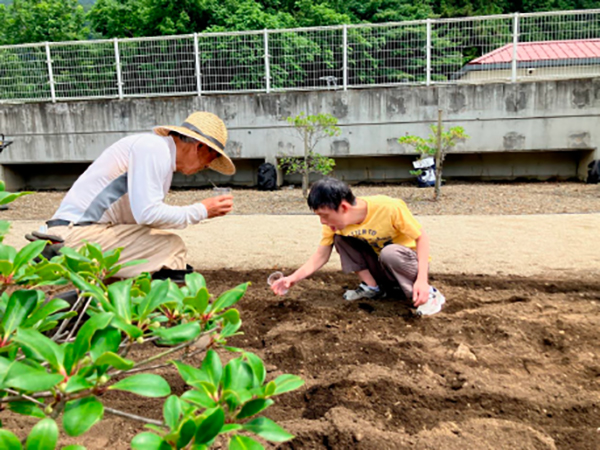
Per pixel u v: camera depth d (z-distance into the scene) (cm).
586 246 477
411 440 184
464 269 405
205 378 111
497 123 1088
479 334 280
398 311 314
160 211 261
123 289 119
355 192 1057
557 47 1166
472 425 193
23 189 1275
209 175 1248
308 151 1032
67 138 1183
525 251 462
